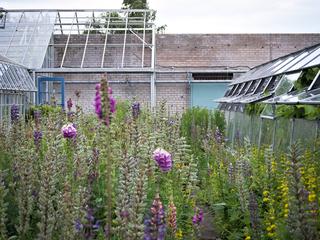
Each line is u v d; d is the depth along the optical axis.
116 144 6.24
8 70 17.56
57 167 5.07
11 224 4.62
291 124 8.37
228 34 24.36
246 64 24.36
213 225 6.20
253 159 7.34
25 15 22.33
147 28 22.78
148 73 21.39
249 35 24.36
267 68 14.30
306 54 10.71
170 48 24.38
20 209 4.10
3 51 20.58
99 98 3.31
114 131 6.95
